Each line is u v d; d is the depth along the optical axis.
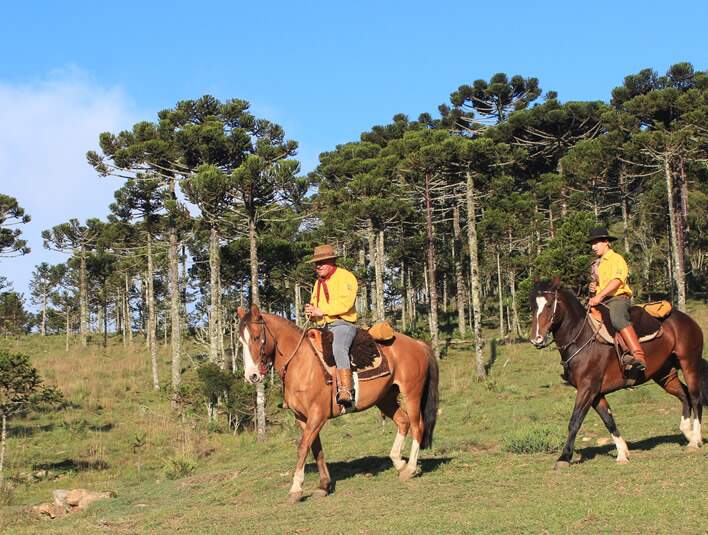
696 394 9.73
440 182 37.41
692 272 47.41
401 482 9.27
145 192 36.25
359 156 50.19
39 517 13.24
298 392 8.85
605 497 7.26
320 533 6.98
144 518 9.46
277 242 39.69
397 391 9.71
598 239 9.43
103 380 38.03
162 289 56.47
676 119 41.19
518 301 32.38
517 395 22.78
